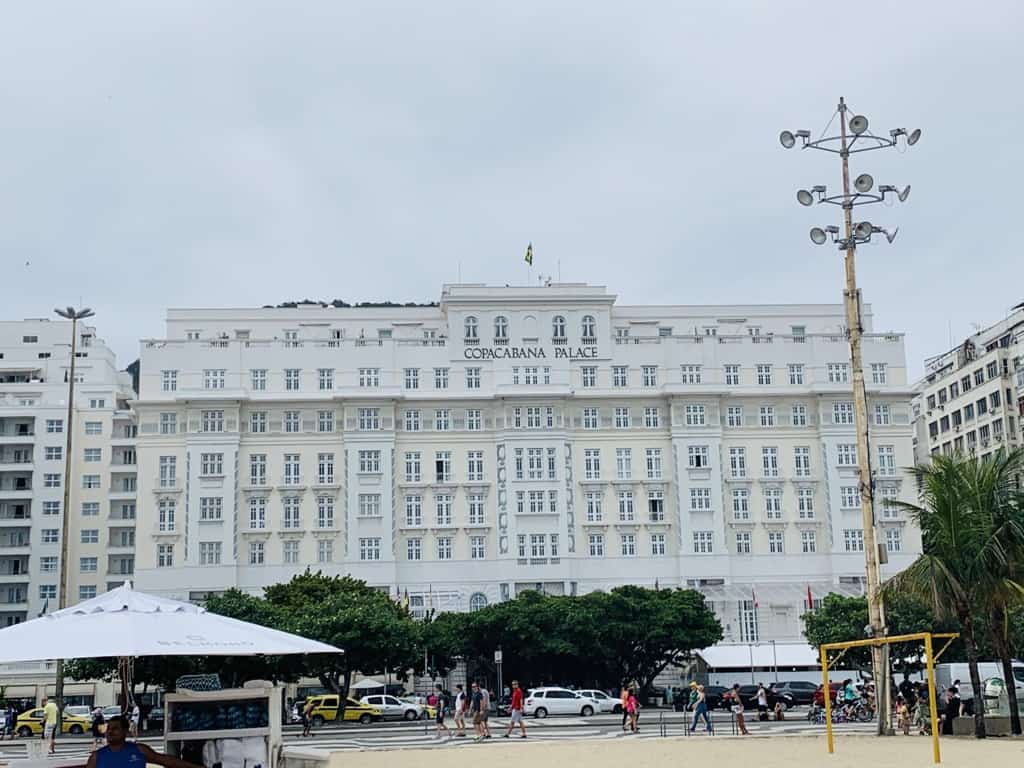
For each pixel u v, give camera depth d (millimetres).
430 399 114312
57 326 145875
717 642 97062
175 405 112562
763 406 116688
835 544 113250
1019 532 42375
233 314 126125
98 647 20469
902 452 115625
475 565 111875
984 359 127875
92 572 129875
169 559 110125
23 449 133500
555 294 118000
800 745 41719
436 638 91500
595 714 81250
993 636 44656
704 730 57250
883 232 47719
